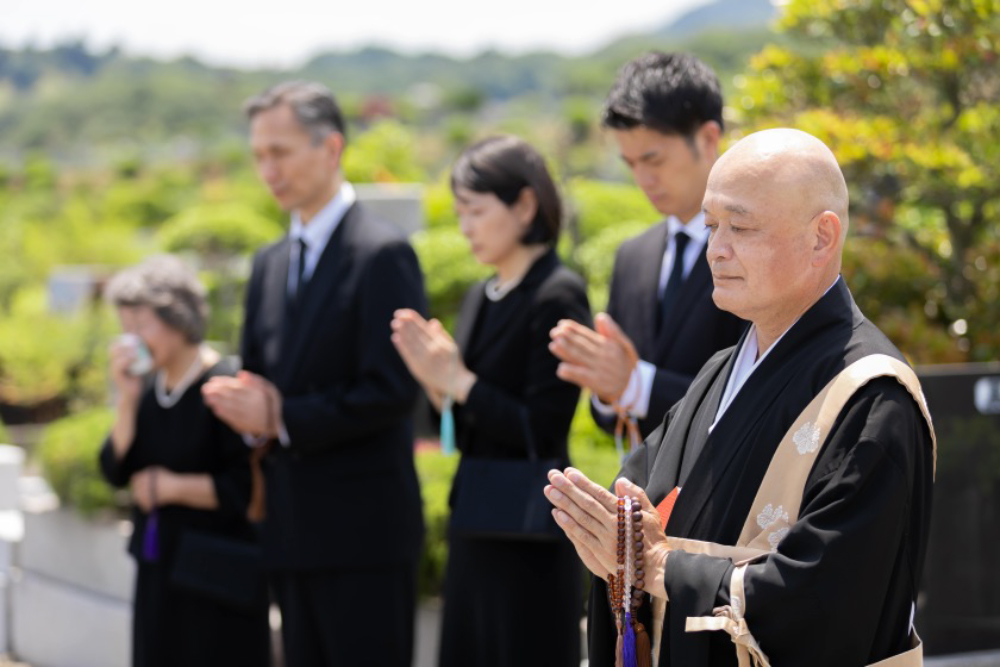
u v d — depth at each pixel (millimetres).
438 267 7445
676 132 3459
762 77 5297
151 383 4938
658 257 3752
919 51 4895
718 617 2279
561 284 3939
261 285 4617
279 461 4406
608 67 68875
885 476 2240
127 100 122500
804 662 2264
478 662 3941
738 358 2582
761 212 2348
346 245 4414
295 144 4383
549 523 3721
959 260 5070
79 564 6426
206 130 119062
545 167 4027
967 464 4184
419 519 4480
